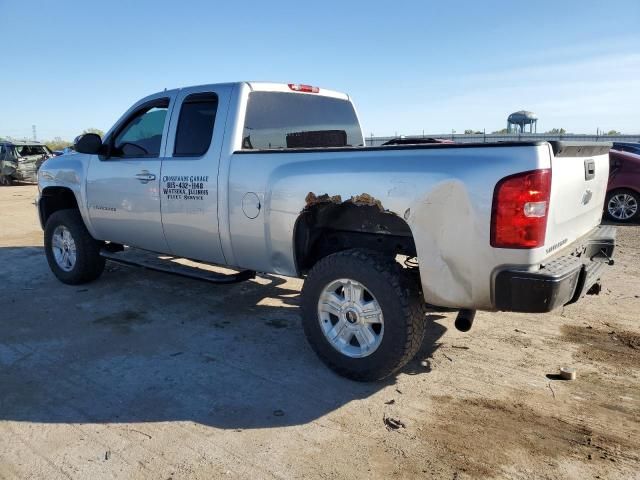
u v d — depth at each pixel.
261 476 2.68
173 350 4.24
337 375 3.78
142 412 3.30
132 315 5.06
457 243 3.12
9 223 11.02
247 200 4.07
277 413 3.28
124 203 5.13
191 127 4.60
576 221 3.60
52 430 3.10
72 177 5.69
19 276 6.49
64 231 6.02
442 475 2.69
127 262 5.36
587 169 3.64
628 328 4.66
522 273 2.98
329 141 5.43
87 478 2.67
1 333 4.61
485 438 3.00
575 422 3.17
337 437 3.02
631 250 7.92
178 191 4.59
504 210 2.95
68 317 5.01
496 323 4.81
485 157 3.04
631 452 2.87
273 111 4.68
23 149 22.53
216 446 2.94
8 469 2.75
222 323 4.85
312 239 4.01
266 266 4.18
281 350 4.24
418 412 3.29
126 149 5.22
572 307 5.22
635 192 10.47
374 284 3.42
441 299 3.28
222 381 3.71
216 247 4.46
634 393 3.51
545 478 2.66
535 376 3.76
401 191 3.26
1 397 3.49
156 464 2.78
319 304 3.75
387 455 2.85
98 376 3.79
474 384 3.65
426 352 4.18
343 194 3.50
